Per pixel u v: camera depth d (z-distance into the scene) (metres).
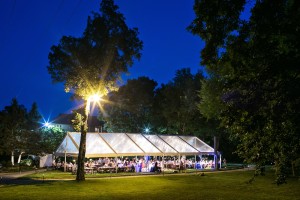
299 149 7.24
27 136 40.69
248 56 8.51
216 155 41.44
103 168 33.56
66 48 24.14
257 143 7.87
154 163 36.38
